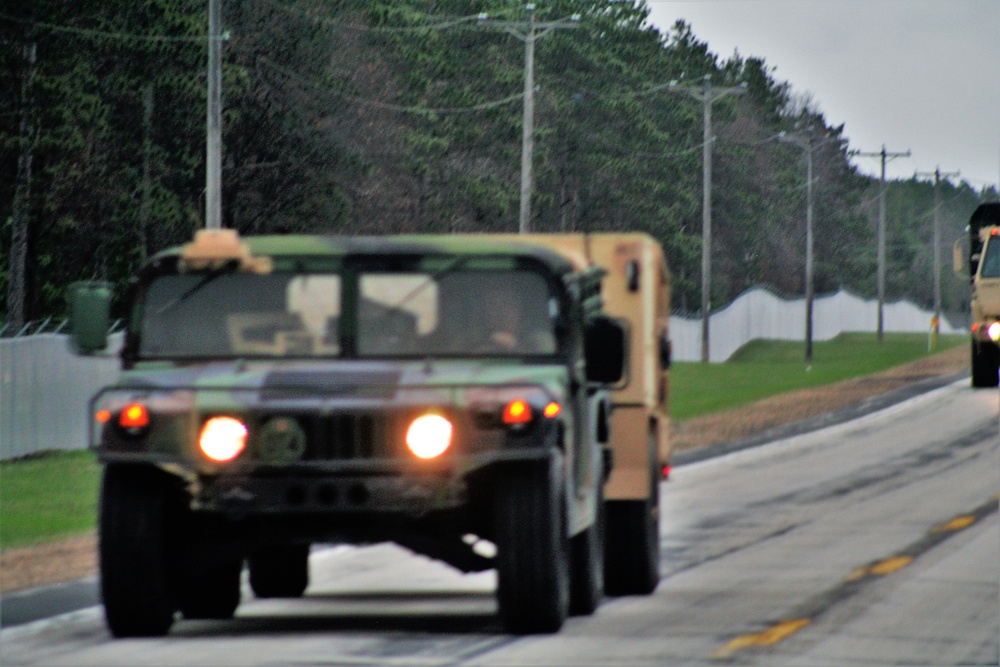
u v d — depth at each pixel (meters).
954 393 142.88
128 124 157.12
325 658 34.78
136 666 34.12
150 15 146.62
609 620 40.72
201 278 38.88
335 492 35.53
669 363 51.84
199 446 35.78
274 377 36.47
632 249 46.81
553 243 46.84
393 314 38.34
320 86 176.00
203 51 150.12
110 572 36.94
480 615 42.69
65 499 78.50
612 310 46.69
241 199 173.62
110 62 150.62
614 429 46.19
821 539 59.75
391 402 35.66
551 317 38.16
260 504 35.66
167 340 38.66
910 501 72.56
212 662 34.41
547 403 35.78
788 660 34.75
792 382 174.00
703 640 37.34
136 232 156.25
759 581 48.97
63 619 41.66
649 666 33.78
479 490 37.91
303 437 35.66
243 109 167.88
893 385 159.12
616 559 45.78
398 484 35.41
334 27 189.00
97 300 38.28
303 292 38.56
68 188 148.62
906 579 48.66
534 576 36.31
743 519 67.31
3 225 159.62
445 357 38.12
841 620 40.72
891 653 35.75
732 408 140.00
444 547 37.97
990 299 139.62
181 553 37.91
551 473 36.41
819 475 86.06
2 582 50.97
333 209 178.88
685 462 96.00
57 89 138.00
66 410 105.06
